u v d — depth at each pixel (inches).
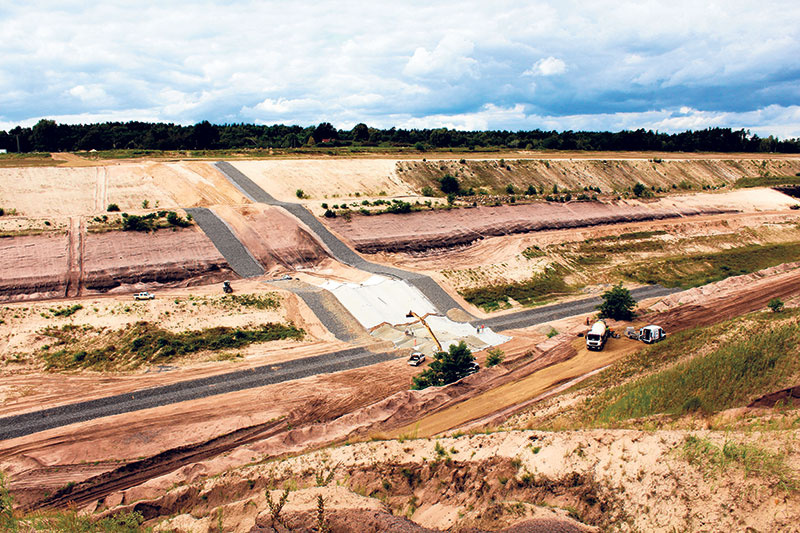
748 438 653.3
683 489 593.3
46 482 1221.1
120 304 2087.8
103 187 3248.0
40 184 3110.2
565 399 1228.5
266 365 1831.9
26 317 1934.1
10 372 1713.8
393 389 1689.2
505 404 1397.6
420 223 3366.1
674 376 1042.1
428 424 1307.8
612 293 2299.5
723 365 1031.6
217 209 3034.0
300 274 2723.9
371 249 3043.8
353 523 668.1
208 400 1590.8
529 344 2096.5
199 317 2097.7
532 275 3014.3
